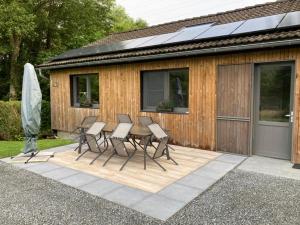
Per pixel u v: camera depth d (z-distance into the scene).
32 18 13.80
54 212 3.55
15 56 15.74
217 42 6.23
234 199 3.90
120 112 8.77
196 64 6.94
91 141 6.09
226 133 6.56
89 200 3.92
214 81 6.64
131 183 4.57
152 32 10.38
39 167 5.53
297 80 5.43
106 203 3.81
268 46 5.36
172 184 4.51
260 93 6.11
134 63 8.27
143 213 3.51
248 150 6.25
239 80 6.25
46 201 3.89
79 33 18.59
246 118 6.21
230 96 6.42
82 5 17.45
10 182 4.68
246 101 6.18
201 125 6.97
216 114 6.68
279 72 5.81
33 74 6.08
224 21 8.34
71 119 10.45
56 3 16.77
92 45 11.97
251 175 4.91
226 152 6.59
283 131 5.86
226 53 6.38
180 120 7.39
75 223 3.27
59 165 5.67
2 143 8.72
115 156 6.31
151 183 4.56
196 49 6.34
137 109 8.31
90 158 6.18
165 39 8.12
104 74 9.13
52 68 10.41
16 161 5.95
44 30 17.55
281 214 3.44
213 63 6.62
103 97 9.26
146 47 7.88
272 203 3.76
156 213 3.50
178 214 3.47
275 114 5.95
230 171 5.15
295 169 5.24
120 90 8.72
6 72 16.92
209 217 3.39
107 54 8.91
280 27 5.66
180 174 4.99
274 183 4.51
